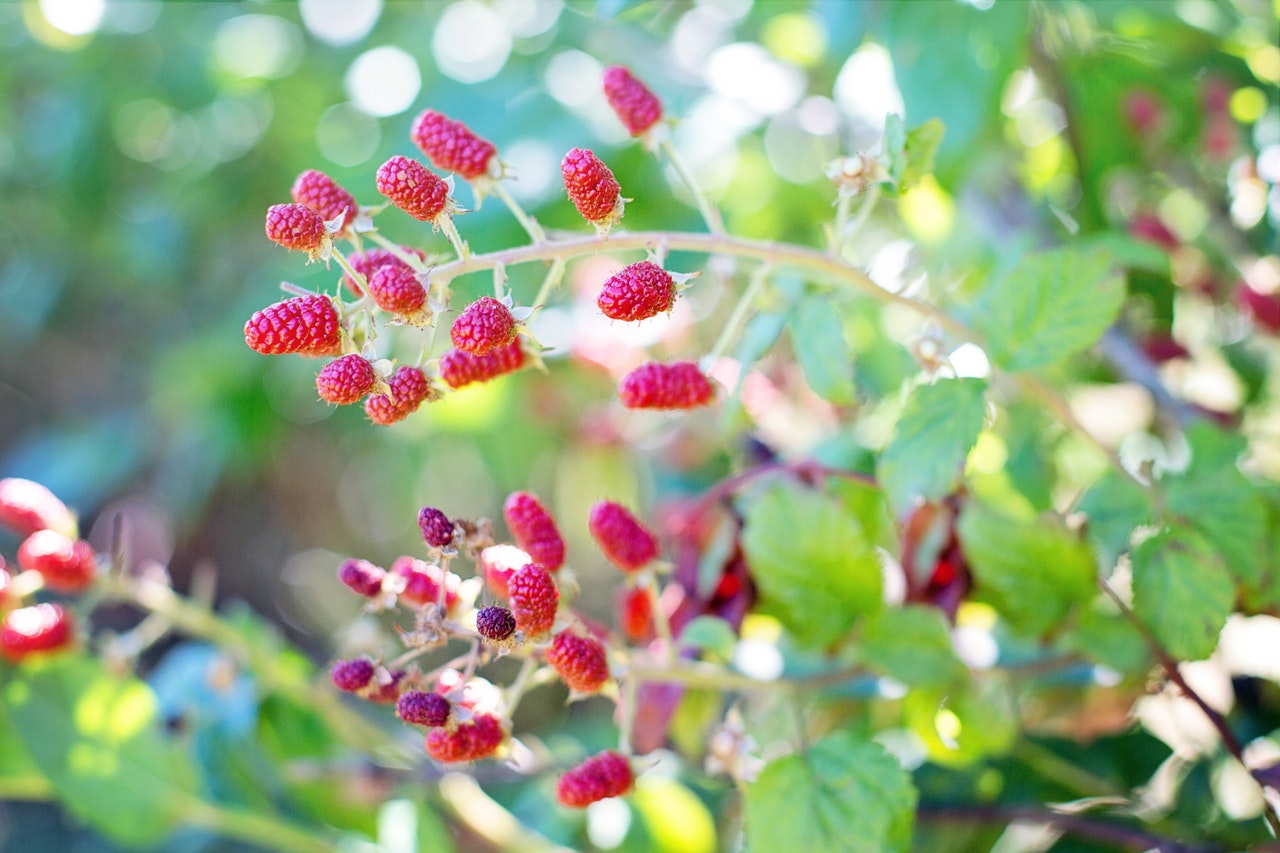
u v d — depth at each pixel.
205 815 0.74
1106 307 0.61
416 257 0.57
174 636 1.33
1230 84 0.80
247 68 1.15
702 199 0.60
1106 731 0.71
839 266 0.60
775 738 0.67
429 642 0.57
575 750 0.78
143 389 1.46
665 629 0.62
